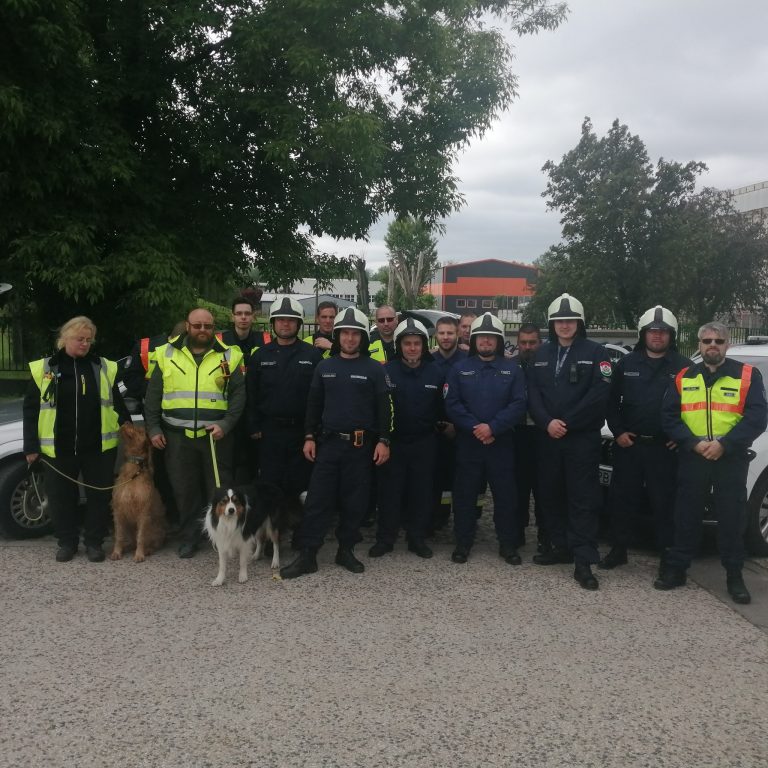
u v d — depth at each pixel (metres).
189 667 3.58
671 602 4.61
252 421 5.58
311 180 14.26
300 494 5.66
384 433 5.20
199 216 13.89
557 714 3.16
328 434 5.14
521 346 6.34
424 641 3.93
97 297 11.41
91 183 11.47
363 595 4.66
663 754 2.86
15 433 5.76
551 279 32.59
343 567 5.26
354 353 5.22
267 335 6.32
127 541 5.46
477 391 5.36
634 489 5.25
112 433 5.41
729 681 3.49
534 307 33.72
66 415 5.18
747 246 30.17
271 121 12.33
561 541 5.38
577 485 5.05
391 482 5.51
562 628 4.14
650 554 5.75
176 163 13.90
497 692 3.35
